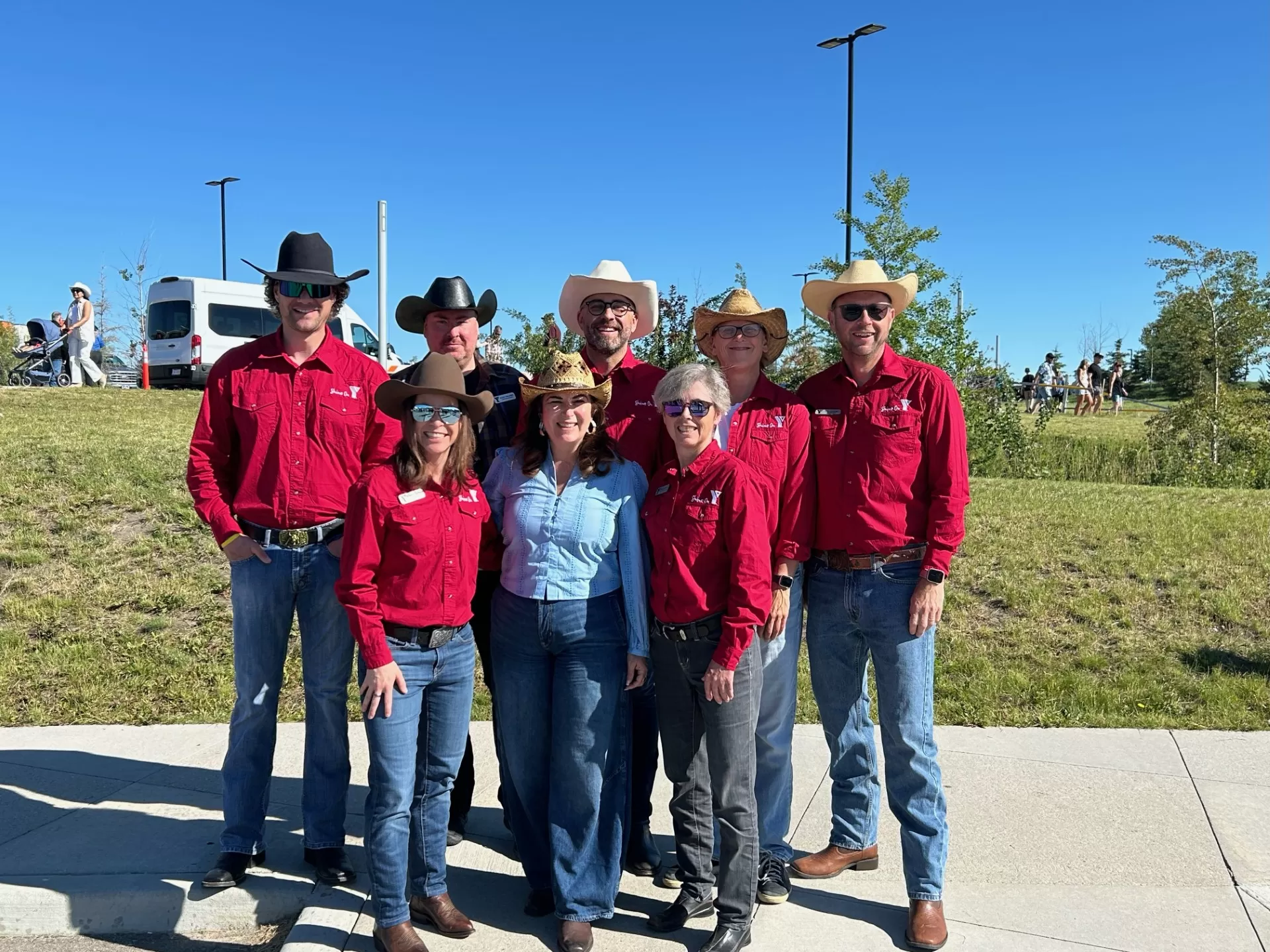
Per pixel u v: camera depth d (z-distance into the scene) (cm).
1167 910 342
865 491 332
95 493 809
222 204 2775
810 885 365
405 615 312
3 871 371
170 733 513
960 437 325
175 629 634
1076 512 855
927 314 1313
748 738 313
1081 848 385
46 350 1702
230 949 345
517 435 344
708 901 339
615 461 331
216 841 397
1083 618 650
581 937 319
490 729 524
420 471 306
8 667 580
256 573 353
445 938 330
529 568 323
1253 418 1432
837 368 348
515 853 392
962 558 749
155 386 1852
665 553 316
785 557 338
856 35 1608
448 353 391
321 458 354
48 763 473
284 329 361
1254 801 425
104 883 362
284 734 515
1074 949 319
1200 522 813
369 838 312
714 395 309
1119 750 481
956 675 584
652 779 376
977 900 349
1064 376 3434
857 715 361
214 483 359
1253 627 629
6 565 698
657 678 330
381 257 955
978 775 454
